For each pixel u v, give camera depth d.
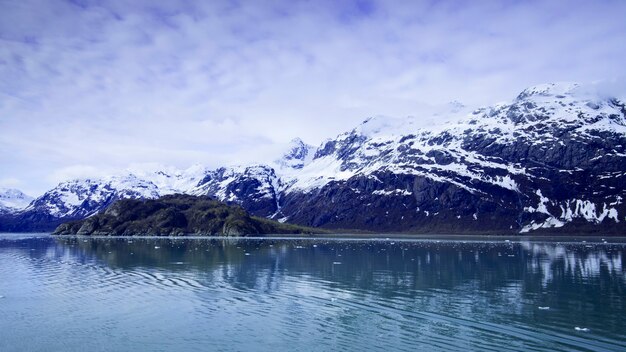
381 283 80.69
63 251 149.25
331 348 45.00
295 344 46.25
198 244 192.88
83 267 102.06
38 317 56.41
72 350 45.22
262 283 80.06
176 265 106.38
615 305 62.66
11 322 54.31
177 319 55.34
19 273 92.00
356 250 159.50
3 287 75.81
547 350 44.06
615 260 123.06
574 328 51.12
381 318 55.50
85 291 72.31
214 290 73.31
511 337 47.84
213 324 53.19
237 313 58.09
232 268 101.00
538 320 54.56
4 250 154.25
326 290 73.62
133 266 104.19
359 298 67.12
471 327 51.59
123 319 55.44
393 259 124.69
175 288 74.94
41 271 95.06
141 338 48.53
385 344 45.97
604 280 85.31
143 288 74.88
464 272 96.25
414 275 91.31
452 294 70.56
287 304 63.06
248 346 45.91
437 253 146.88
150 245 184.00
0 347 46.06
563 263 115.31
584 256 136.00
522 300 66.06
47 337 48.94
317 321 54.28
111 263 110.56
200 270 97.06
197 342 47.19
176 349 45.31
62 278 85.25
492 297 68.19
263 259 122.31
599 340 46.88
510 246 187.88
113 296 68.38
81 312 58.78
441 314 57.50
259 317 56.09
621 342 46.25
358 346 45.53
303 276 88.94
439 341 46.81
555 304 63.34
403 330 50.44
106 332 50.53
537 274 93.62
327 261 117.75
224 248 166.12
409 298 67.25
